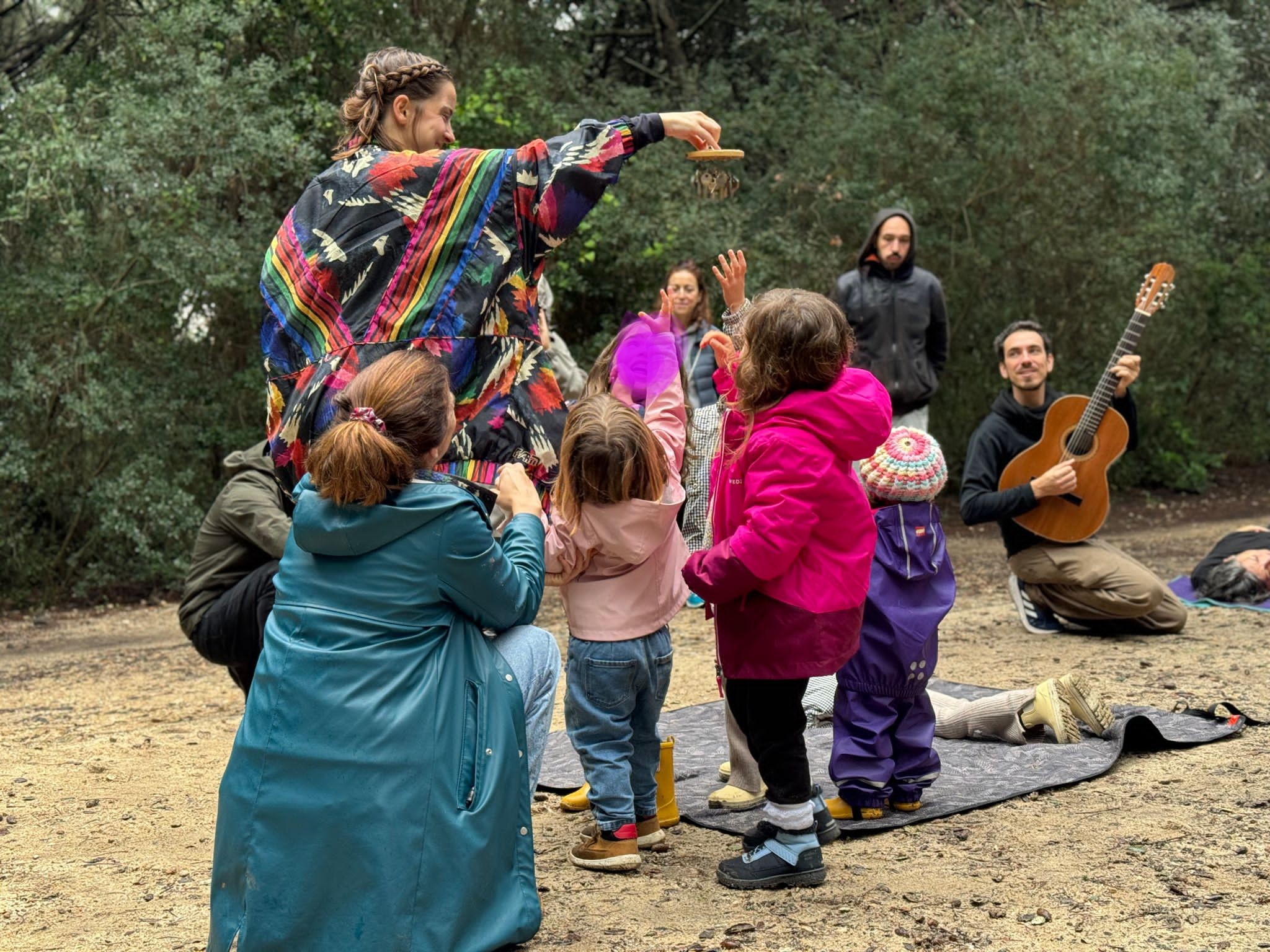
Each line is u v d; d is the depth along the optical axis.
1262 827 3.58
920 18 16.28
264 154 10.64
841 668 3.45
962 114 14.35
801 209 14.06
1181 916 2.99
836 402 3.20
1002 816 3.81
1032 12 15.98
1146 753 4.43
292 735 2.69
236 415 12.16
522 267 3.15
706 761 4.51
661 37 16.95
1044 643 6.50
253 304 11.46
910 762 3.84
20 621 10.41
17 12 13.64
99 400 10.53
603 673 3.46
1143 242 14.87
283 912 2.62
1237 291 17.08
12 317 10.68
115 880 3.56
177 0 11.61
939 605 3.83
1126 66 14.51
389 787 2.66
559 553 3.40
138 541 10.80
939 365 8.44
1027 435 6.87
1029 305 14.83
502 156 3.11
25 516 11.48
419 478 2.87
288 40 12.31
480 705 2.83
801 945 2.91
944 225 14.54
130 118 10.51
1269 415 18.39
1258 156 18.17
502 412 3.11
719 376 3.77
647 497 3.42
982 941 2.89
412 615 2.78
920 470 3.77
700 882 3.37
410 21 12.73
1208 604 7.52
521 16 13.97
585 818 4.03
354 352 3.04
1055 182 14.43
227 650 4.51
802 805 3.31
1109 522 14.83
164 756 4.96
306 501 2.81
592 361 13.00
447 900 2.65
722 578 3.18
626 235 12.71
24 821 4.12
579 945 2.96
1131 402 6.81
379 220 3.07
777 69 15.32
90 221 11.09
